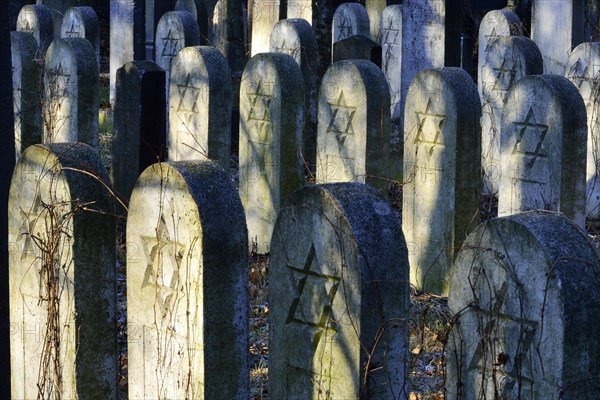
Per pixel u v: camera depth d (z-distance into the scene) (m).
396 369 5.75
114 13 18.80
